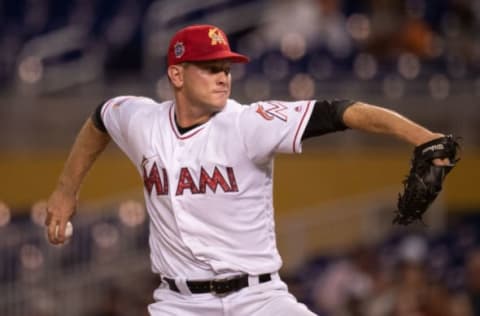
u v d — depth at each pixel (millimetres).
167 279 19641
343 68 48094
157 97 46344
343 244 44344
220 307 19234
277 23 49312
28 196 45594
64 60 49312
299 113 18078
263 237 19266
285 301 19250
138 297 41281
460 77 47594
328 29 49125
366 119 17438
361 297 39781
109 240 42250
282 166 45938
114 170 45469
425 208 16984
